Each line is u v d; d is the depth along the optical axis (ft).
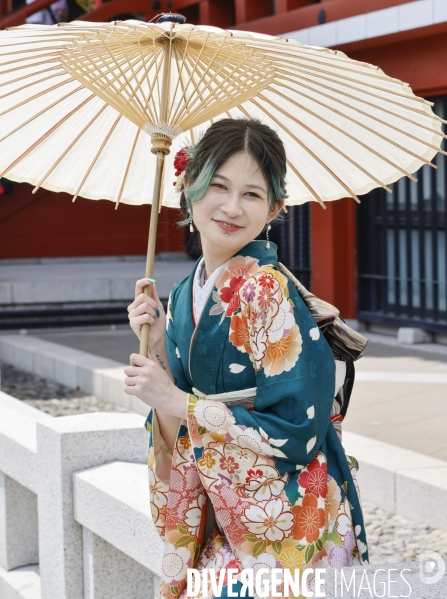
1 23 41.68
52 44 7.01
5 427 12.26
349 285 31.83
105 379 24.34
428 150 7.04
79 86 7.32
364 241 31.22
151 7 39.93
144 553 8.61
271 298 5.97
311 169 7.40
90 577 9.96
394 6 25.26
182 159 6.45
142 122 6.57
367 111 6.88
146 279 6.62
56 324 35.58
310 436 5.90
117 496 9.08
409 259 29.22
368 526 14.07
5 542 12.52
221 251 6.30
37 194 49.60
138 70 6.54
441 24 23.90
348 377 6.55
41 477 10.58
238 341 6.09
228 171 6.05
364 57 28.89
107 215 51.47
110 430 10.30
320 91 6.84
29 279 37.06
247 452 5.99
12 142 7.40
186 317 6.41
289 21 29.81
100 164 7.77
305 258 33.71
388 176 7.25
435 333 28.89
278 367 5.90
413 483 14.06
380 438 17.04
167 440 6.66
